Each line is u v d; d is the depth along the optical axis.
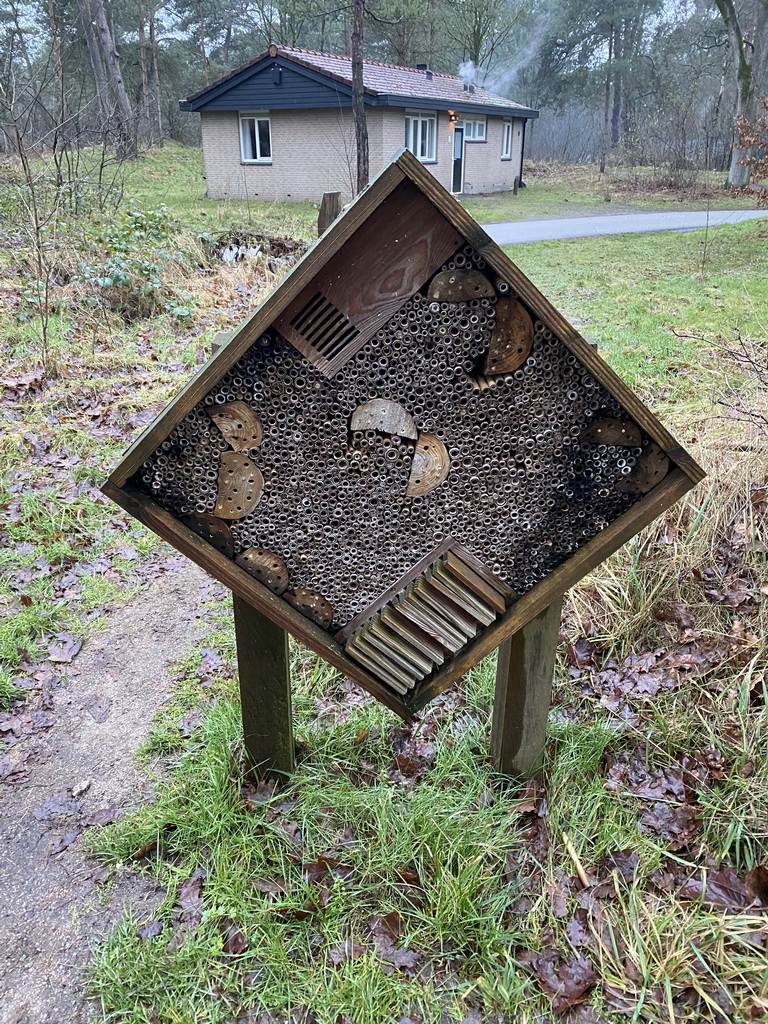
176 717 2.61
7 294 6.73
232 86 17.83
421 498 1.66
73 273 7.02
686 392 4.88
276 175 18.55
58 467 4.29
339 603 1.76
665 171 23.98
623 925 1.79
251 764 2.22
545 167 31.27
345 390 1.53
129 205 9.80
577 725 2.41
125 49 28.06
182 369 5.78
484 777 2.21
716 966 1.68
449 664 1.82
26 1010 1.69
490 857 1.99
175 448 1.54
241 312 7.32
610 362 5.72
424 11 20.09
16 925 1.89
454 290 1.45
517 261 11.20
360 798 2.12
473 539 1.71
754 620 2.74
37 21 23.58
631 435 1.59
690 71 32.75
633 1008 1.63
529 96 35.88
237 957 1.77
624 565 3.06
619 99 36.91
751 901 1.83
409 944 1.79
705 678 2.60
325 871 1.96
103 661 2.95
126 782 2.35
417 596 1.70
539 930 1.82
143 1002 1.70
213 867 1.98
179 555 3.74
